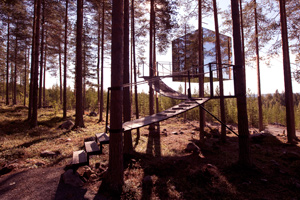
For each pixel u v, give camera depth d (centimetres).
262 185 467
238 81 582
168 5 1276
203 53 1406
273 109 3753
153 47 1656
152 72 1277
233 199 398
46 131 1157
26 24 1878
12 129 1155
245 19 1347
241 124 576
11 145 801
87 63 2175
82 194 396
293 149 866
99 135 482
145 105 3309
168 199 393
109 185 418
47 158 635
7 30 2259
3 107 1978
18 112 1788
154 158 681
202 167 580
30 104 1489
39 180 454
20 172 505
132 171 539
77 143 858
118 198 388
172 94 983
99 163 573
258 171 541
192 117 2683
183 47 1806
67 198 376
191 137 1136
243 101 574
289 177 514
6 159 608
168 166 577
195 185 459
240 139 578
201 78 1075
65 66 1694
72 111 2409
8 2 1466
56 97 3516
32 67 1541
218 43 1063
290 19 1152
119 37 439
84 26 1861
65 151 719
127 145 721
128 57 783
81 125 1316
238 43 588
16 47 2391
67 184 432
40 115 1756
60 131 1189
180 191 430
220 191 427
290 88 1195
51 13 1647
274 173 543
